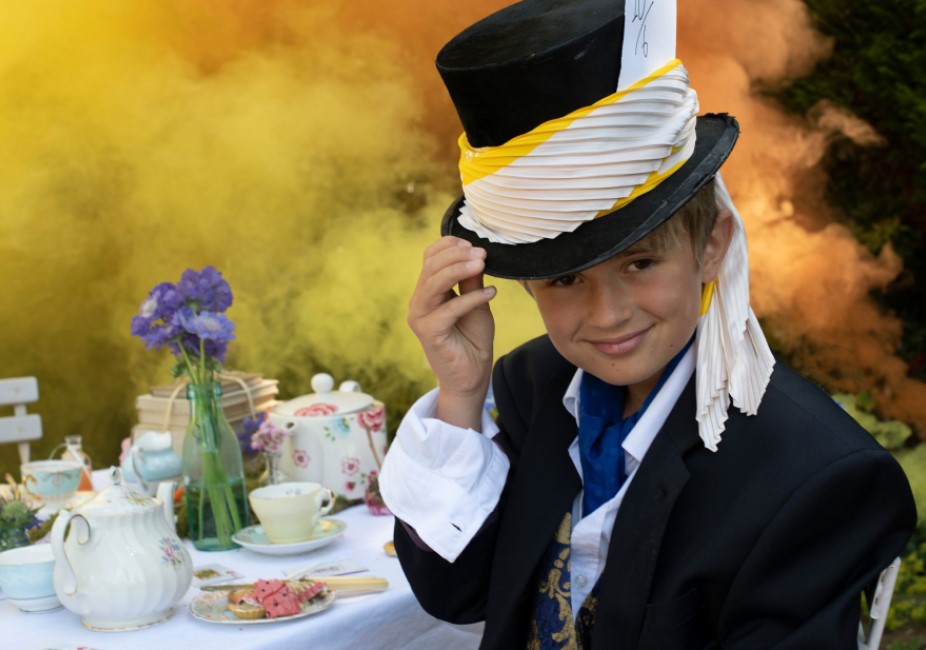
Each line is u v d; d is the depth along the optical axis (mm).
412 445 1152
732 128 1032
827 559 980
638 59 933
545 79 940
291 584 1475
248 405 2197
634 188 952
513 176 972
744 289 1050
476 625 1596
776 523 975
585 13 979
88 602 1418
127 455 2117
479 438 1154
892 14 4203
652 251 980
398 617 1497
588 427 1157
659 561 1045
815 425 1021
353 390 2162
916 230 4453
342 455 1999
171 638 1388
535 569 1156
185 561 1481
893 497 987
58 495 2039
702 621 1045
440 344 1128
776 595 975
